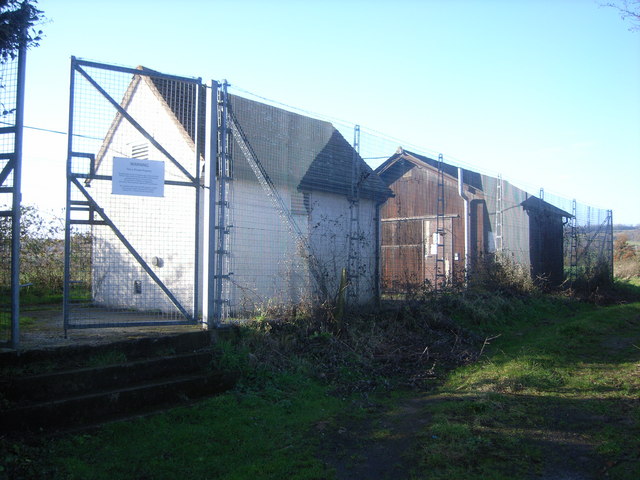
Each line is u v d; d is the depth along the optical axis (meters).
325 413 5.60
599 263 19.52
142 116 8.02
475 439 4.74
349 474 4.16
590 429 5.04
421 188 13.02
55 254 11.30
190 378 5.86
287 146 8.60
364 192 10.27
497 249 14.64
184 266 7.52
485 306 11.62
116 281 7.07
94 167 6.38
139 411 5.27
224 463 4.29
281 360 6.88
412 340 8.69
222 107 7.32
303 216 8.75
